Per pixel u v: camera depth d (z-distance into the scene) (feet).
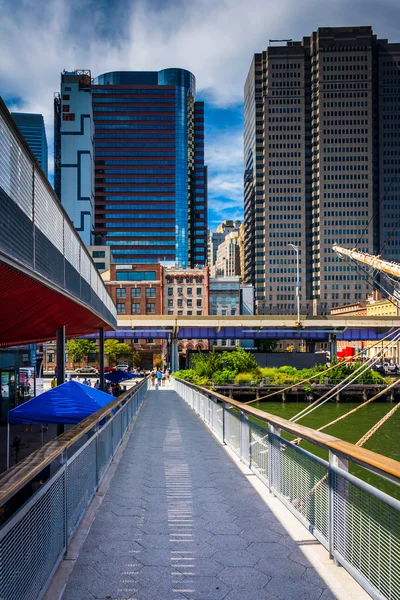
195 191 563.48
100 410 26.50
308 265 526.98
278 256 526.98
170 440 42.04
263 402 177.88
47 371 259.60
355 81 533.14
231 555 16.47
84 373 254.68
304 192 532.32
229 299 337.52
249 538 18.02
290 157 535.19
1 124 23.80
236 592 13.89
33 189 30.01
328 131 529.86
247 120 598.34
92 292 62.03
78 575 14.96
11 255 25.35
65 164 508.12
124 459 33.14
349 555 14.80
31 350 113.60
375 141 541.34
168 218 536.42
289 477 21.21
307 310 521.24
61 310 51.60
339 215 523.70
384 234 529.45
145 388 116.26
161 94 546.26
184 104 549.54
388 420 133.59
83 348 258.16
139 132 542.98
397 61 545.03
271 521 19.90
